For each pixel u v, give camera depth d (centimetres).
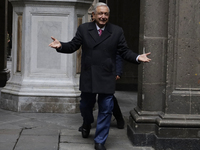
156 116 416
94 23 383
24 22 584
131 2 859
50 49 586
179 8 397
